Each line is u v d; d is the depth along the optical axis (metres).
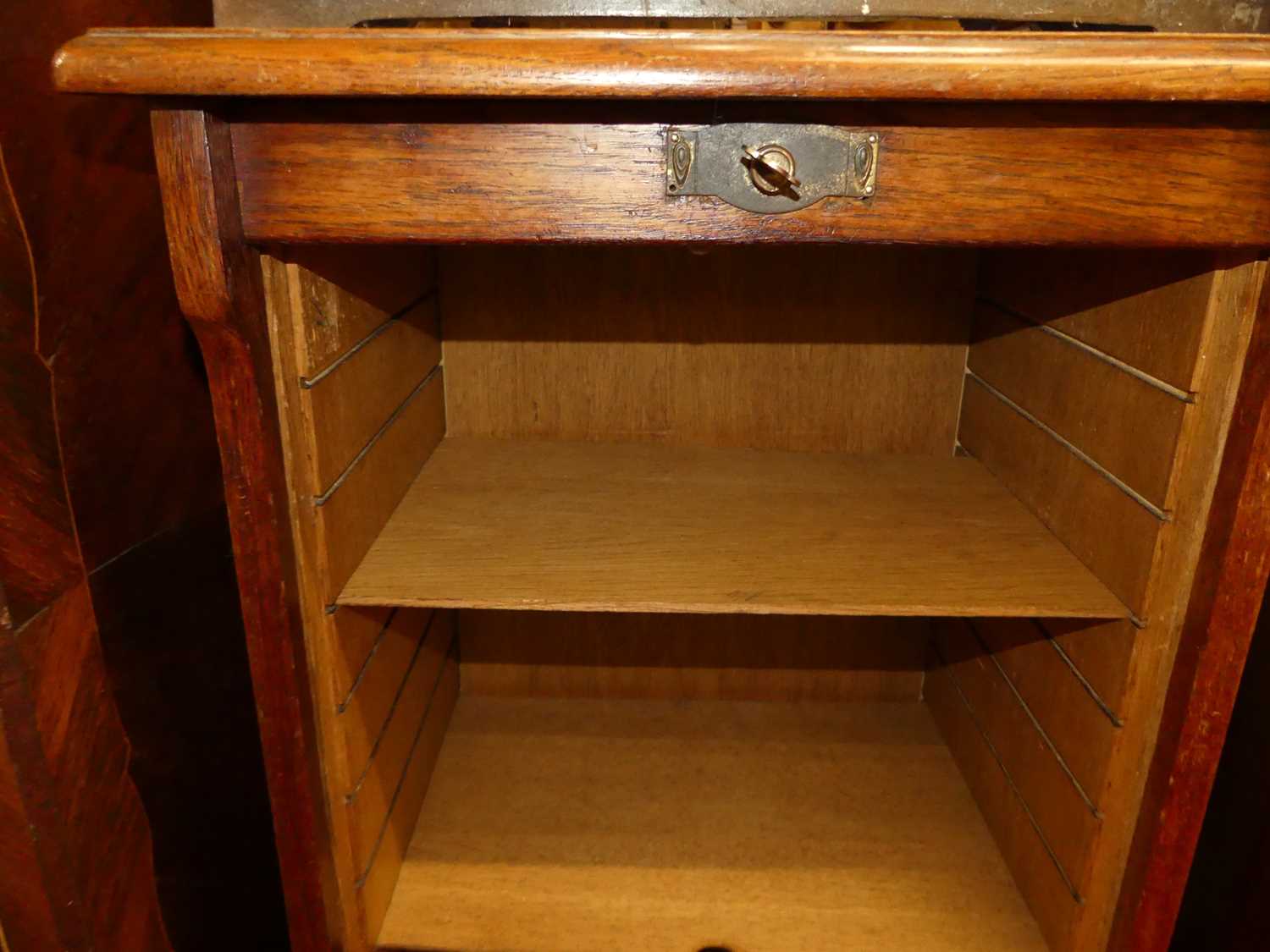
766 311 1.13
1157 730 0.79
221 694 0.96
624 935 0.96
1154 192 0.66
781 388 1.16
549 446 1.16
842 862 1.06
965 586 0.84
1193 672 0.75
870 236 0.67
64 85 0.58
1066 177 0.65
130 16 0.75
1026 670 1.00
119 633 0.79
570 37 0.59
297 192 0.65
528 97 0.60
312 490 0.76
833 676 1.32
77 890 0.73
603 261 1.11
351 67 0.58
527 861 1.05
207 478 0.93
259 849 1.05
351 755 0.86
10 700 0.67
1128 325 0.80
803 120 0.64
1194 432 0.72
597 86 0.58
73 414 0.73
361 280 0.86
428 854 1.06
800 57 0.58
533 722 1.28
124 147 0.78
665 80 0.58
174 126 0.61
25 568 0.68
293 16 0.78
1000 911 0.99
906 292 1.12
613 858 1.06
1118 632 0.81
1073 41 0.59
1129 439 0.80
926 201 0.66
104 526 0.77
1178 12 0.76
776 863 1.05
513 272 1.12
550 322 1.14
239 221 0.66
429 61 0.58
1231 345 0.69
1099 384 0.85
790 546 0.92
